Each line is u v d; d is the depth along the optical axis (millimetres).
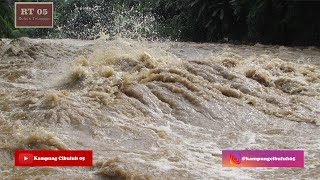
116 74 6969
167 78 6809
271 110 6469
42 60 9383
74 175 4254
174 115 6062
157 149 5004
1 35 13430
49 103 5883
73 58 9500
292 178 4375
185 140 5359
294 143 5340
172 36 17453
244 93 6988
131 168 4352
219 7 16000
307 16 14070
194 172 4422
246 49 12016
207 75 7258
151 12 19625
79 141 5023
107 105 6027
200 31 17234
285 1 14328
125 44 8906
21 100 6180
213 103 6383
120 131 5379
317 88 7469
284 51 11742
